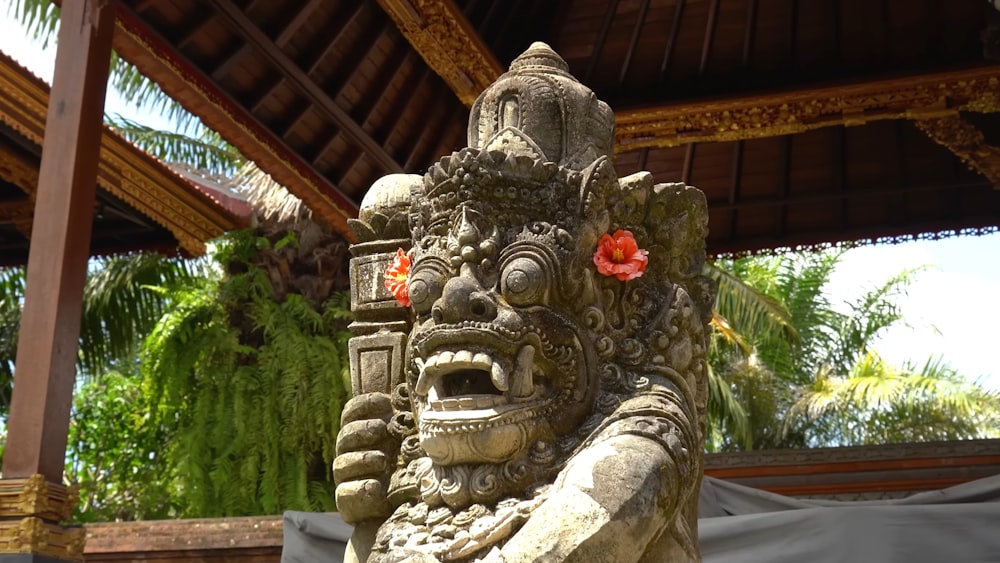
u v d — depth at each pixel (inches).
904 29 352.8
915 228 426.3
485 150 112.8
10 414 242.8
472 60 326.0
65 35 272.1
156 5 286.4
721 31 365.4
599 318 112.2
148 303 492.7
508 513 101.5
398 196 133.4
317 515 249.0
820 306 627.8
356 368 128.9
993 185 389.7
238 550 276.5
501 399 105.5
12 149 427.2
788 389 588.4
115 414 530.0
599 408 109.5
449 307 106.9
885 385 550.6
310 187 357.1
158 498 461.4
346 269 473.1
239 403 422.0
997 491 233.6
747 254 446.0
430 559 99.8
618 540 94.5
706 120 377.1
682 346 115.0
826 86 358.3
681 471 102.4
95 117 269.7
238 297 457.4
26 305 251.3
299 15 303.9
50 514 236.5
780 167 415.8
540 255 108.7
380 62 342.6
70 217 256.8
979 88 346.6
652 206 118.6
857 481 294.0
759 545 218.4
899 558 208.7
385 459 120.0
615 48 377.7
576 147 122.4
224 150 525.7
